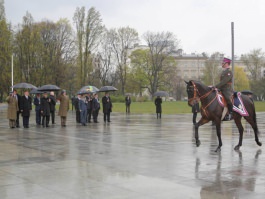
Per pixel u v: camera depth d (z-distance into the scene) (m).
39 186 7.27
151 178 7.98
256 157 10.71
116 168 9.10
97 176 8.17
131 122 26.28
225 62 12.25
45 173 8.48
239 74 106.00
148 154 11.37
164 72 88.81
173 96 125.31
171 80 92.62
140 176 8.18
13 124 21.69
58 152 11.85
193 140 15.08
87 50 67.50
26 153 11.62
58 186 7.27
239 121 12.35
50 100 24.47
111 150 12.28
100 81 84.25
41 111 22.27
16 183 7.51
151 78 89.44
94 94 26.02
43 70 63.59
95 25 67.69
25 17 62.84
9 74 62.06
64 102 22.53
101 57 82.44
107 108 26.22
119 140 15.20
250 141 14.54
